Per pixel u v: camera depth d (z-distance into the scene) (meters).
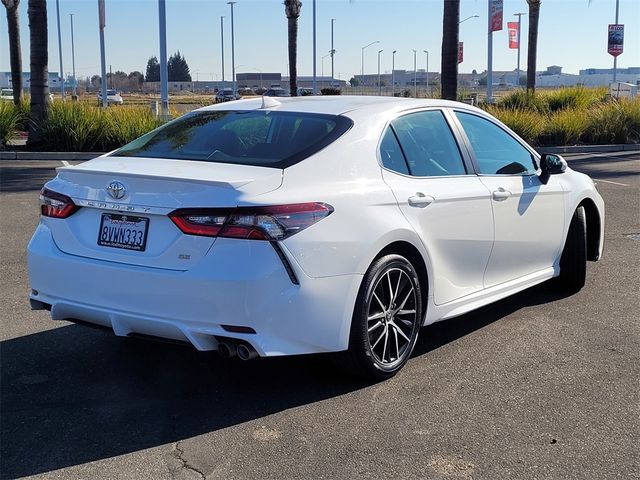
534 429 3.95
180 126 5.05
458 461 3.61
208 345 3.95
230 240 3.83
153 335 4.10
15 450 3.71
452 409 4.18
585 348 5.17
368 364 4.38
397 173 4.66
